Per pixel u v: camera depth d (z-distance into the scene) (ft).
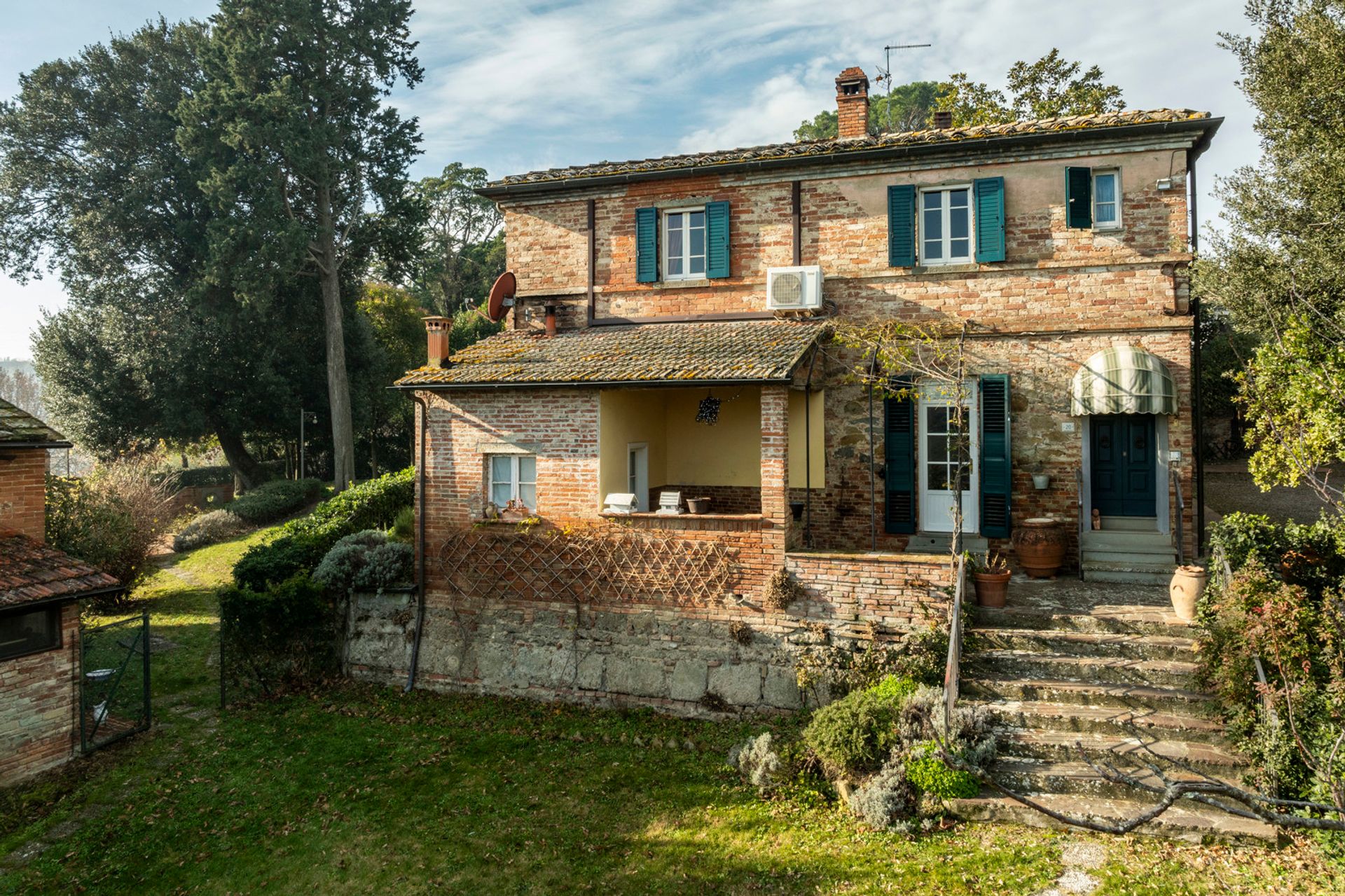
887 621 39.24
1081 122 45.91
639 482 51.37
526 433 46.16
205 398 114.01
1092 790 29.22
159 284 114.21
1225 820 27.35
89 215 108.47
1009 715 32.24
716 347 45.42
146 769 39.19
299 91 100.99
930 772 29.81
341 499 68.13
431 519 48.08
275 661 48.11
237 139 96.27
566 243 55.57
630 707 43.37
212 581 75.87
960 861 27.22
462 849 31.24
